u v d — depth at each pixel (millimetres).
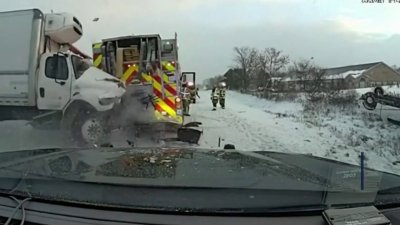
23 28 8633
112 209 1501
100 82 9109
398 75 39438
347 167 2471
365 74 43250
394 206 1629
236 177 1909
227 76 73688
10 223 1551
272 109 24344
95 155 2516
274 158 2762
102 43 11812
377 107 17500
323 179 1972
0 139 8406
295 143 10953
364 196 1668
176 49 11711
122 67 11586
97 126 8844
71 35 9148
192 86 24938
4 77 8695
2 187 1799
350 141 11414
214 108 23328
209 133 12062
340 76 30938
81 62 9344
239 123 15156
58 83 8719
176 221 1424
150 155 2523
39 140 8570
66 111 8742
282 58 58594
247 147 10078
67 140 8680
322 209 1493
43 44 8836
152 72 11391
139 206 1498
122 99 9523
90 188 1693
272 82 44688
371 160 9016
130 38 11492
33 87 8594
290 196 1610
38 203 1616
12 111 8781
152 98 9938
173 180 1809
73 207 1552
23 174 1928
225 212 1459
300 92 31047
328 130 13734
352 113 17938
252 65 64938
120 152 2670
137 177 1865
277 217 1452
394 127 14219
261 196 1605
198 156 2523
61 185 1740
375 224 1424
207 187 1699
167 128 9836
